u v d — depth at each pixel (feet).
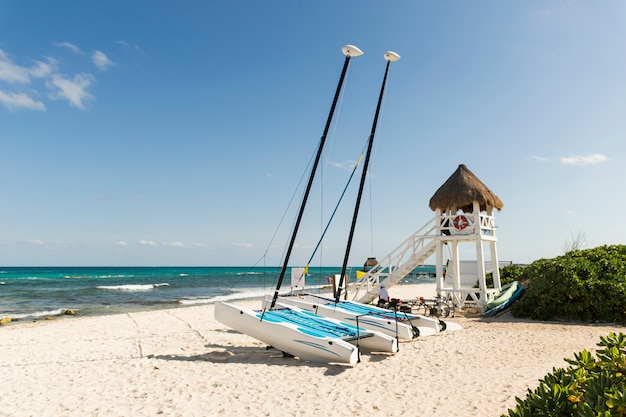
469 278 82.43
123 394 26.86
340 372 30.42
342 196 49.93
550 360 32.19
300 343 34.01
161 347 42.50
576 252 59.36
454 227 60.85
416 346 38.22
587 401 10.95
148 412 23.68
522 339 40.27
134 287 161.48
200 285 180.86
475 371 29.60
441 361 32.73
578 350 35.29
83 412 23.95
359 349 35.04
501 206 65.10
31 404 25.48
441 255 61.46
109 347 43.29
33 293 131.03
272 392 26.43
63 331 55.67
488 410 21.97
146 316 69.87
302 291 59.06
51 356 39.63
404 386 26.81
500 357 33.50
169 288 161.58
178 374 30.99
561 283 51.83
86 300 110.52
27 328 59.11
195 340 46.42
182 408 24.12
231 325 38.37
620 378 11.72
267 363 33.78
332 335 34.30
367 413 22.54
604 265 53.26
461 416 21.42
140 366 33.65
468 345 38.04
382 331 40.81
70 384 29.43
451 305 61.87
